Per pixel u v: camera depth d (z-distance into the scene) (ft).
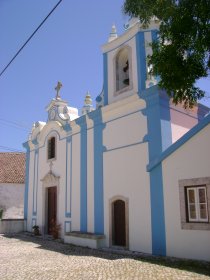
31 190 64.90
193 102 24.21
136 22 45.29
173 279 23.81
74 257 35.19
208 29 21.35
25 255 37.42
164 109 38.50
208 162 31.68
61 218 53.26
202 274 25.29
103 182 44.55
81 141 50.78
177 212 33.86
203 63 22.71
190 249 32.01
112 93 46.21
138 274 25.84
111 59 47.42
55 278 25.39
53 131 58.95
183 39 22.31
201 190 32.27
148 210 37.14
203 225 31.14
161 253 34.81
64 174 54.13
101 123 46.62
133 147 40.50
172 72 22.58
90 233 45.01
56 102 58.85
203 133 32.50
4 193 86.84
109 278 24.85
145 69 41.81
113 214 42.60
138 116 40.47
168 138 37.86
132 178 39.93
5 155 98.73
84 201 48.06
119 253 37.29
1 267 30.35
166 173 35.55
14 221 64.80
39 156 63.36
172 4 23.04
